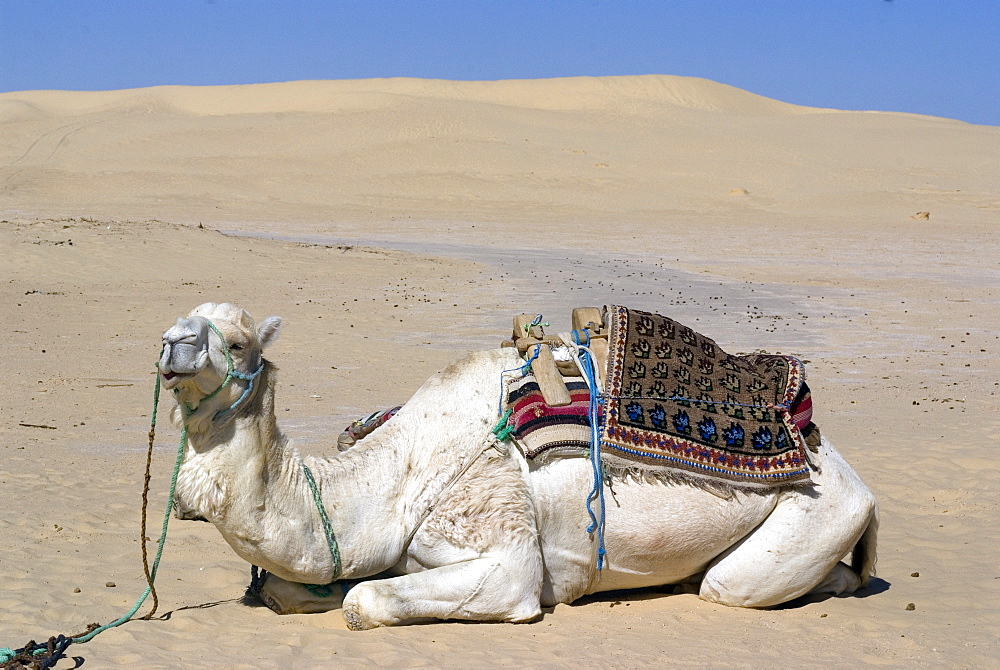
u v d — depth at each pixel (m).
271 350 16.97
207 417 4.95
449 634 5.13
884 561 7.00
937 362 16.48
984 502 8.55
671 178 64.62
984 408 12.76
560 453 5.48
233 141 77.06
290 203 52.59
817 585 5.96
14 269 25.03
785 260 32.88
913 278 28.53
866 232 43.69
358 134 80.75
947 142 86.25
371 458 5.47
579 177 63.22
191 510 5.01
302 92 133.50
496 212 51.19
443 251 33.91
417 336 18.62
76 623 5.47
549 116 94.88
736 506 5.67
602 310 6.06
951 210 54.25
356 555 5.30
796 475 5.70
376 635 5.09
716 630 5.39
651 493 5.59
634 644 5.09
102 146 73.44
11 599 5.81
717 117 108.12
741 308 22.38
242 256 28.78
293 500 5.14
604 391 5.66
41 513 7.96
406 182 59.31
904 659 5.03
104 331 18.86
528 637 5.15
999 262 32.91
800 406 5.98
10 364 15.50
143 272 25.94
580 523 5.54
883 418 12.11
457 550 5.33
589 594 5.88
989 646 5.22
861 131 92.44
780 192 61.81
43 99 138.88
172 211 46.88
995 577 6.62
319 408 12.58
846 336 19.08
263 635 5.18
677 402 5.71
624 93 131.12
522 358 5.82
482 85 134.12
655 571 5.75
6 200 48.94
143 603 5.86
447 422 5.54
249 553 5.08
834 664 4.90
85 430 11.48
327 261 29.16
